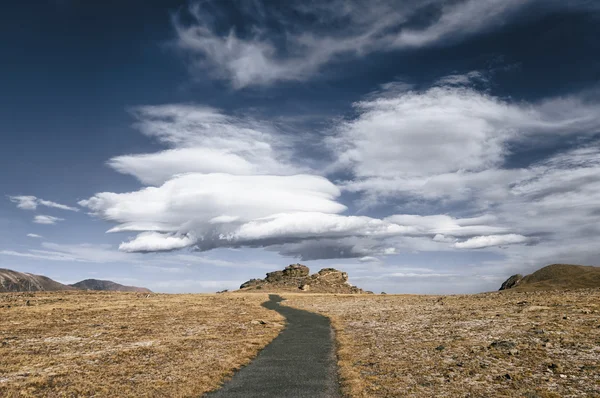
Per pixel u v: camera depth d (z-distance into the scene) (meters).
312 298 138.38
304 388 24.22
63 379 25.75
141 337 44.28
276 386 24.88
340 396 22.30
